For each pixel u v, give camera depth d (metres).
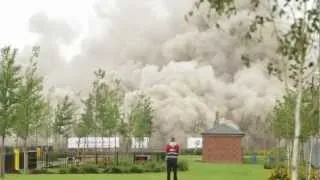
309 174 23.03
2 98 36.22
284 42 11.41
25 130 42.56
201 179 35.94
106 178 36.09
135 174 40.59
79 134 61.56
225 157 66.44
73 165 45.38
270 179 25.64
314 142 19.20
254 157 67.25
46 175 39.16
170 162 29.31
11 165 41.84
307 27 11.30
